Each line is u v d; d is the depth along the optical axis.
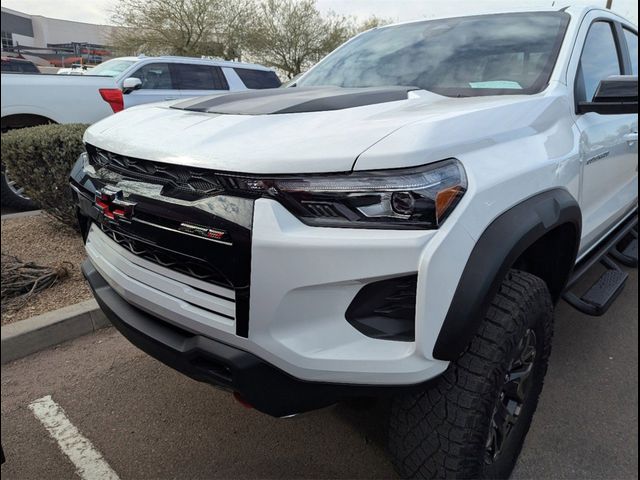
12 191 5.58
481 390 1.62
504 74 2.42
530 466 2.16
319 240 1.41
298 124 1.68
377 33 3.25
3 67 7.75
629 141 3.01
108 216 1.82
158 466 2.15
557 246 2.17
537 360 2.02
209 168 1.51
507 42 2.60
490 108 1.84
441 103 1.98
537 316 1.82
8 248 4.29
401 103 1.96
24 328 2.93
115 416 2.45
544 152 1.96
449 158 1.51
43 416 2.44
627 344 3.13
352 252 1.40
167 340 1.72
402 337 1.47
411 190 1.40
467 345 1.52
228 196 1.49
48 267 3.73
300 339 1.48
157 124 1.93
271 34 26.03
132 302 1.87
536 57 2.45
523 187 1.75
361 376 1.48
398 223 1.41
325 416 2.45
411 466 1.74
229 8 24.39
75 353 2.97
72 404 2.53
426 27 3.02
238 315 1.50
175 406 2.52
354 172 1.42
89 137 2.11
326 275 1.42
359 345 1.47
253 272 1.45
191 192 1.57
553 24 2.63
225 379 1.59
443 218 1.44
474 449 1.66
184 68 8.09
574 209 2.04
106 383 2.69
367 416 2.46
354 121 1.66
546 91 2.24
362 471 2.12
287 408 1.58
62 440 2.29
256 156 1.47
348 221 1.43
